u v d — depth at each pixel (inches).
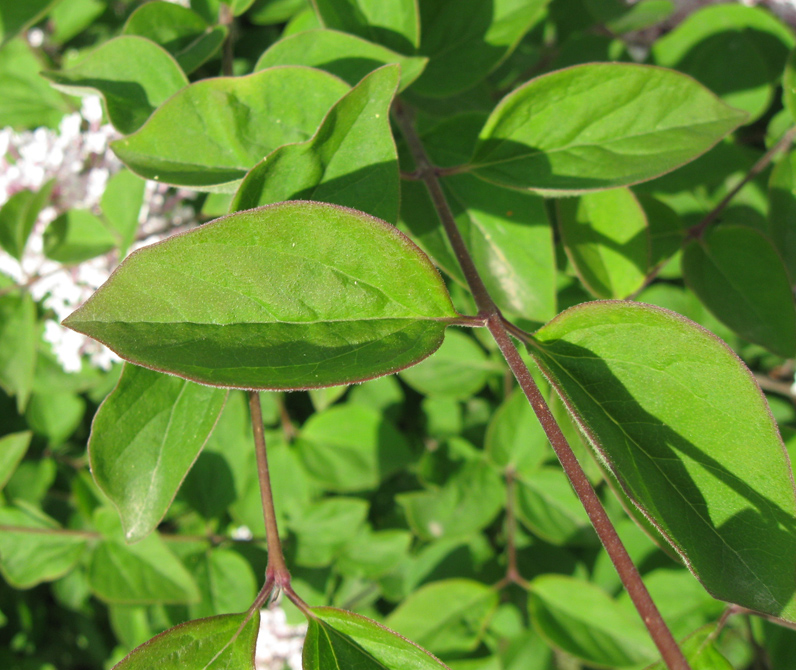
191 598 8.7
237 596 9.6
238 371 4.0
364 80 4.8
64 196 8.9
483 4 7.5
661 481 4.4
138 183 7.8
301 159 4.9
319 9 6.7
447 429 11.4
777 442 4.2
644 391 4.4
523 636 10.2
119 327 4.0
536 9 7.4
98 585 8.6
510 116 5.7
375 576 10.6
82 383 10.4
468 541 11.0
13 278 9.3
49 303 8.9
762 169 8.5
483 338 9.7
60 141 8.7
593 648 8.9
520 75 10.3
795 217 7.5
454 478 10.2
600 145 5.8
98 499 9.9
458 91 7.5
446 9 7.4
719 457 4.3
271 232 4.1
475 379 10.5
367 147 5.0
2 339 8.5
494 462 9.9
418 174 6.1
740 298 7.4
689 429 4.4
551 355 4.5
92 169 9.0
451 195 6.8
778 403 10.1
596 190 5.5
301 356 4.2
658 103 5.7
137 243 8.7
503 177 5.8
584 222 7.1
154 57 6.2
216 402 5.2
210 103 5.4
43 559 9.6
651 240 8.0
